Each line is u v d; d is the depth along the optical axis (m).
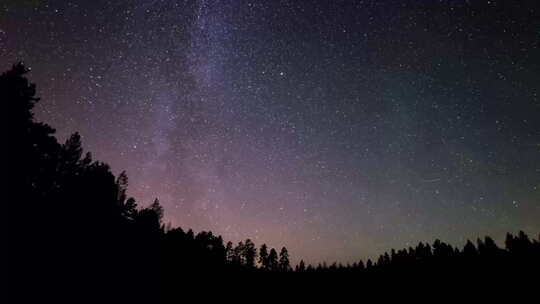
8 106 19.23
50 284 16.92
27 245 17.44
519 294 55.62
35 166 20.56
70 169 25.81
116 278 23.19
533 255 71.19
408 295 64.44
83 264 20.91
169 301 26.95
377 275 79.25
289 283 73.56
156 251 33.38
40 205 20.23
